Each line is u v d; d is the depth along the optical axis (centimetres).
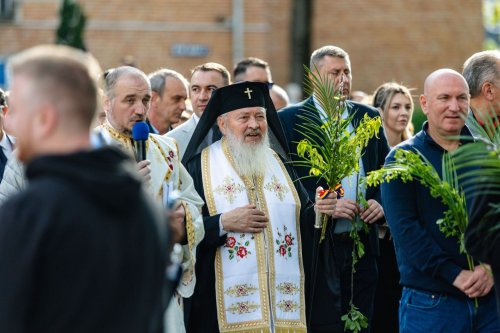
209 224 643
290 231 667
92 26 2139
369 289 738
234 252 647
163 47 2164
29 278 308
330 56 754
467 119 604
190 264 604
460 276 578
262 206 661
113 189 323
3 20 2136
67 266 315
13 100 333
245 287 645
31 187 318
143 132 539
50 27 2148
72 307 315
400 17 2309
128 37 2153
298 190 689
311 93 738
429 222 598
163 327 355
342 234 722
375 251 737
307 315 684
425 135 619
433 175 582
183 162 678
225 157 670
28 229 311
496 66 648
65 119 330
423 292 598
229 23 2175
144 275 333
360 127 672
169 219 377
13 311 305
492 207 483
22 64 330
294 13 1836
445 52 2319
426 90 615
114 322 323
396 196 603
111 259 322
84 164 325
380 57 2311
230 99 666
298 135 721
